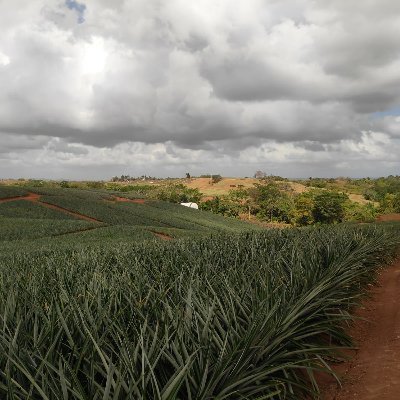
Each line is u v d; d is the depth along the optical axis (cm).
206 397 358
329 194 10506
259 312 485
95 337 425
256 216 12650
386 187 16900
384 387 491
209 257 1041
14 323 502
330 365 584
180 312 484
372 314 826
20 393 341
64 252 2148
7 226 5822
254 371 431
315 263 866
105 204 9131
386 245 1462
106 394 315
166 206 10425
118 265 1095
